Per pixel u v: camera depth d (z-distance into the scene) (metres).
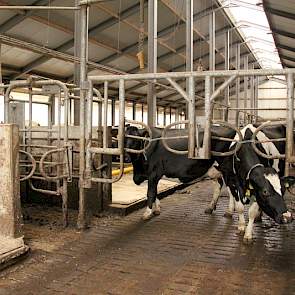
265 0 10.26
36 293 2.83
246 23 14.77
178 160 4.79
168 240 4.19
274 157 3.72
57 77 13.36
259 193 3.74
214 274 3.22
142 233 4.47
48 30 9.78
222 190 7.65
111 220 5.06
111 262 3.48
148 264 3.44
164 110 23.47
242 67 21.64
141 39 5.79
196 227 4.77
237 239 4.26
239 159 4.13
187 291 2.87
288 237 4.35
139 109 21.33
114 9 9.93
